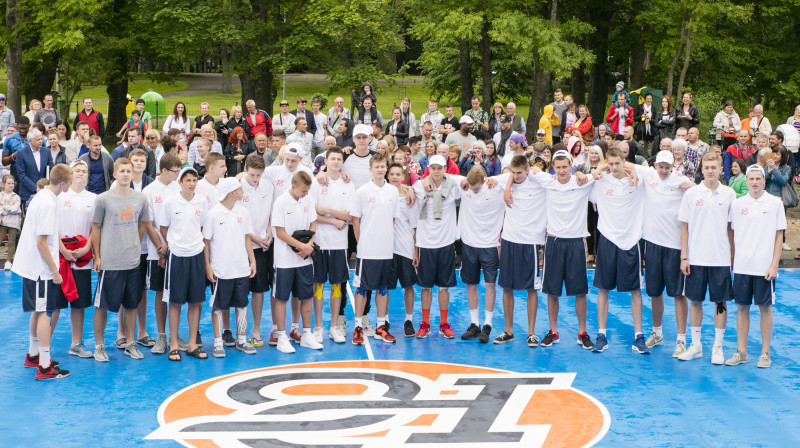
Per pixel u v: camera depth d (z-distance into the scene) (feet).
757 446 20.47
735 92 103.09
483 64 86.38
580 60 74.49
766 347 27.84
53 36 79.97
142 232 28.14
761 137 44.37
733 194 27.66
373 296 39.29
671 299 38.50
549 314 30.66
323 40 92.27
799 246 49.65
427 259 30.94
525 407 23.40
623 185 29.04
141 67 200.75
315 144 51.88
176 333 28.45
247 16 93.71
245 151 48.52
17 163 43.34
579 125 51.44
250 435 21.02
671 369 27.48
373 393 24.63
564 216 29.50
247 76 96.12
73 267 27.27
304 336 30.14
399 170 30.63
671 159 28.43
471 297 31.45
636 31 95.81
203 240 28.17
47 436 20.95
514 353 29.43
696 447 20.35
